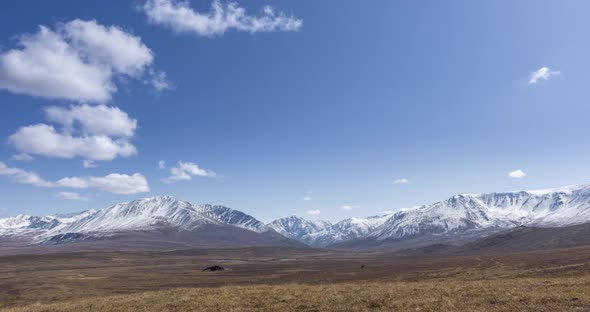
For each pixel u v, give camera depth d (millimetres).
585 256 98938
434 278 83375
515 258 121812
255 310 36969
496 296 38375
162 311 37812
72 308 42406
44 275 159125
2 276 160500
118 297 50469
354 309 35219
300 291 47312
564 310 31359
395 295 41344
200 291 50156
